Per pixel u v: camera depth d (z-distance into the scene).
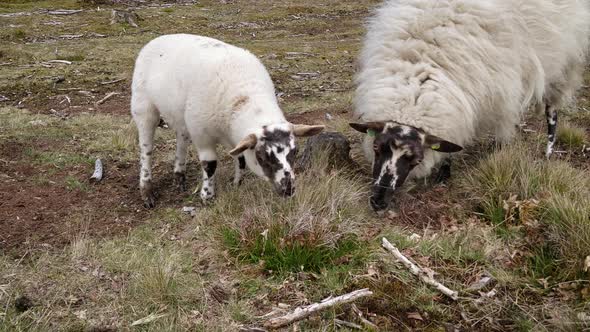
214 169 3.03
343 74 5.38
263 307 2.58
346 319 2.54
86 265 2.71
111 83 4.93
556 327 2.53
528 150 3.28
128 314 2.54
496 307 2.60
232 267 2.72
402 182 2.89
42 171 3.32
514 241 2.84
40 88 4.69
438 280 2.69
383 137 2.89
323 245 2.73
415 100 2.93
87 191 3.18
